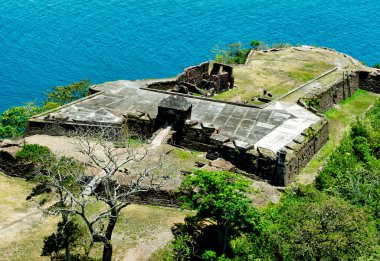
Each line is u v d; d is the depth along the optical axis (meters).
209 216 36.25
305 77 73.50
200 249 35.97
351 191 46.19
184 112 51.62
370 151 56.94
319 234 35.31
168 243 35.91
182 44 115.19
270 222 36.56
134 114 53.62
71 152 45.12
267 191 42.81
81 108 55.88
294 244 35.19
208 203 35.06
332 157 51.81
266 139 50.31
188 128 51.34
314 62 80.75
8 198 40.09
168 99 52.59
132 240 36.03
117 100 58.88
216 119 54.97
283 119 55.44
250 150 46.34
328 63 80.12
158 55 110.12
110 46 113.19
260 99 62.72
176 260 34.75
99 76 100.69
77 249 35.12
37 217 37.75
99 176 40.03
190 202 36.22
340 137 58.12
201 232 37.25
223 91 69.56
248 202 35.47
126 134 51.38
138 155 44.78
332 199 38.84
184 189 39.09
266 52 86.44
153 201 40.19
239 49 90.12
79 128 51.19
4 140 45.44
